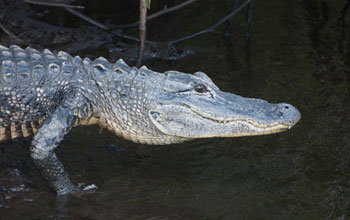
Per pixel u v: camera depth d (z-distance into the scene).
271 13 37.00
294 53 30.66
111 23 33.22
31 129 19.34
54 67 18.98
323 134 22.19
